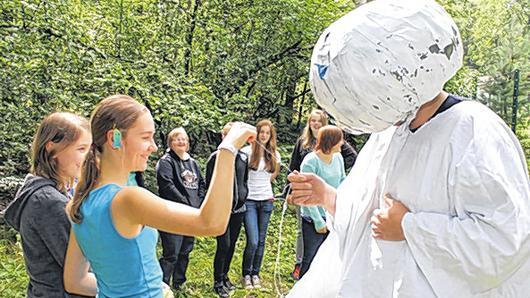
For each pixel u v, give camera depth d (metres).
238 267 5.24
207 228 1.56
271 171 4.77
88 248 1.68
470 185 1.48
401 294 1.59
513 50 11.61
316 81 1.58
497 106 10.98
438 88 1.52
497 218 1.45
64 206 2.03
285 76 9.44
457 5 11.97
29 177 2.12
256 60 8.70
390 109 1.50
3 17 6.18
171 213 1.58
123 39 7.43
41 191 2.04
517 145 1.63
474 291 1.53
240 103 8.41
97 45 7.08
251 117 9.22
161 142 7.33
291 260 5.52
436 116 1.61
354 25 1.50
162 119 6.98
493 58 11.86
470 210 1.51
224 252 4.60
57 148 2.09
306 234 4.32
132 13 7.55
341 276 1.85
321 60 1.56
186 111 6.72
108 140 1.70
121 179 1.74
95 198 1.67
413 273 1.58
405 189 1.64
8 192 6.08
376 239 1.69
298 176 2.12
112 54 7.32
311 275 2.09
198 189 4.46
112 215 1.62
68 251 1.94
